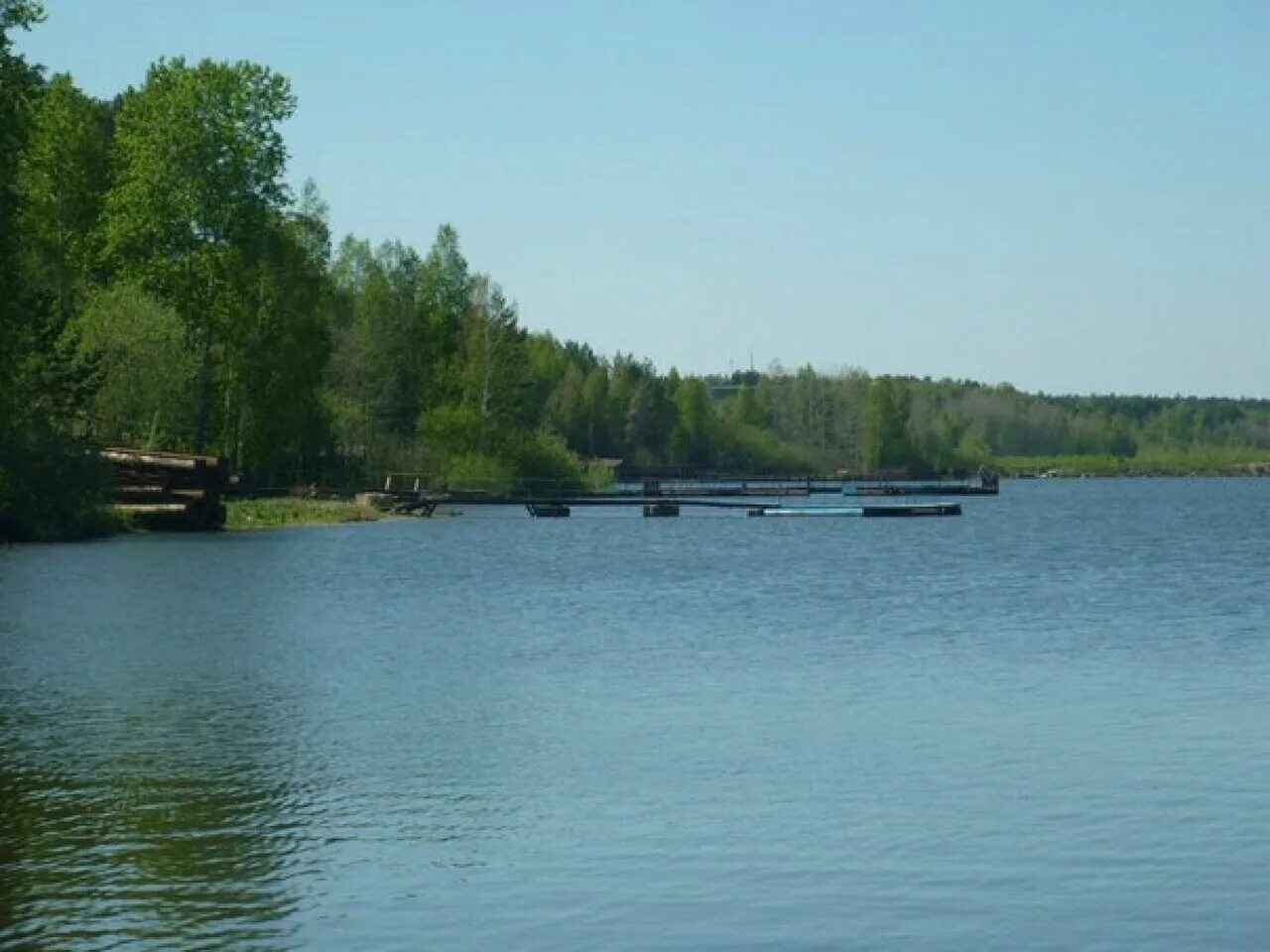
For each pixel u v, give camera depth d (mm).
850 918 17203
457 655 37219
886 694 31562
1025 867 19047
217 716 28391
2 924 16766
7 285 64938
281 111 99062
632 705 30047
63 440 74125
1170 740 26594
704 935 16656
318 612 46781
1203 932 16766
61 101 102188
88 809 21453
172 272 96688
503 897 17797
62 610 45406
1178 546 89688
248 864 18984
